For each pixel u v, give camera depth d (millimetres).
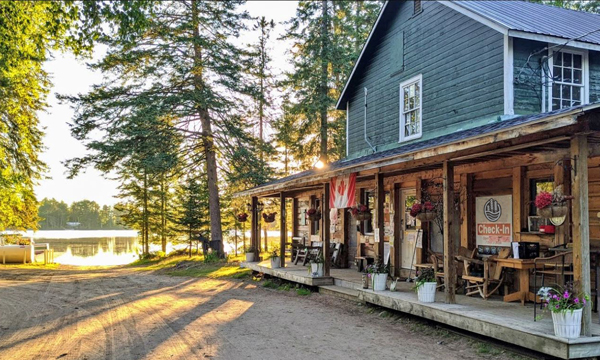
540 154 7672
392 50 13695
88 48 11164
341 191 11445
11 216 25094
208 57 22094
